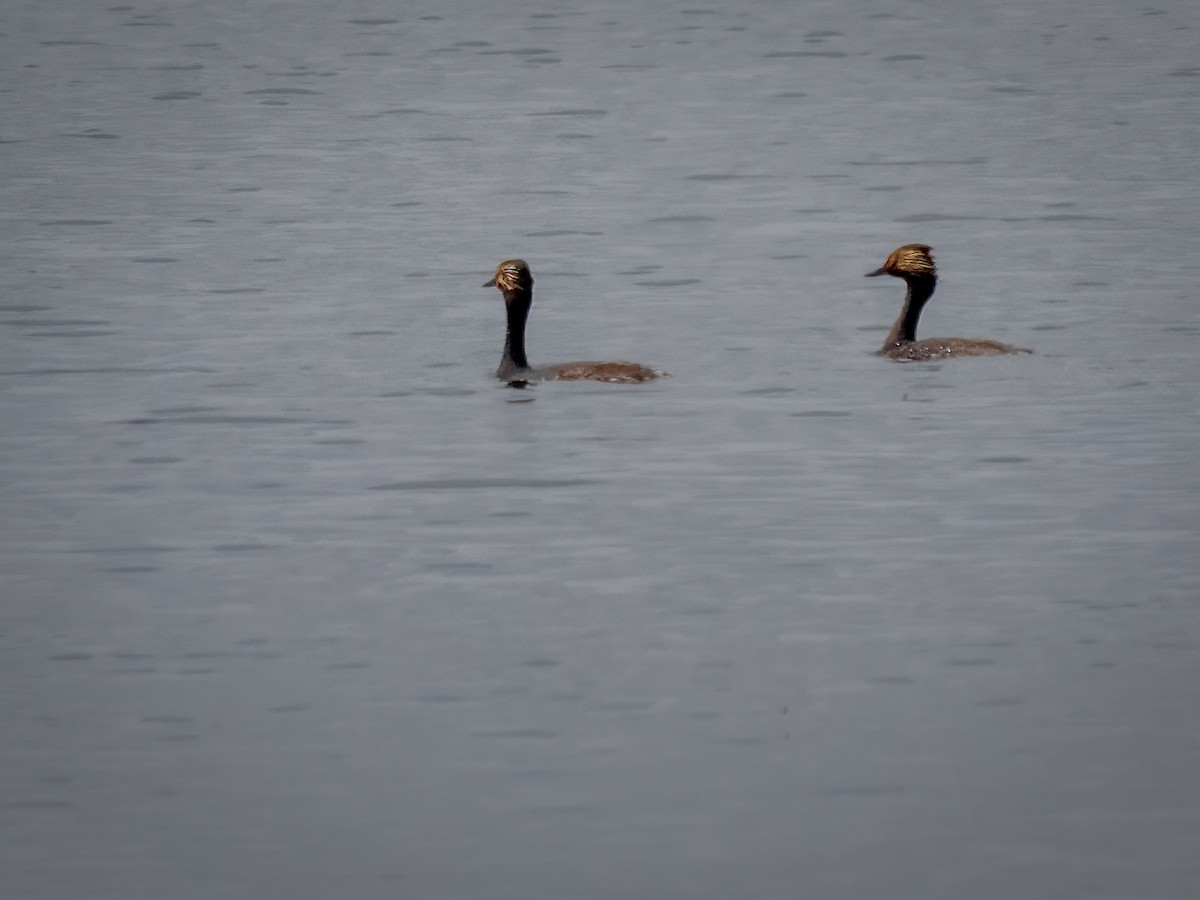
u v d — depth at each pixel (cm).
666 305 2984
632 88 6153
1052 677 1529
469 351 2653
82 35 7550
